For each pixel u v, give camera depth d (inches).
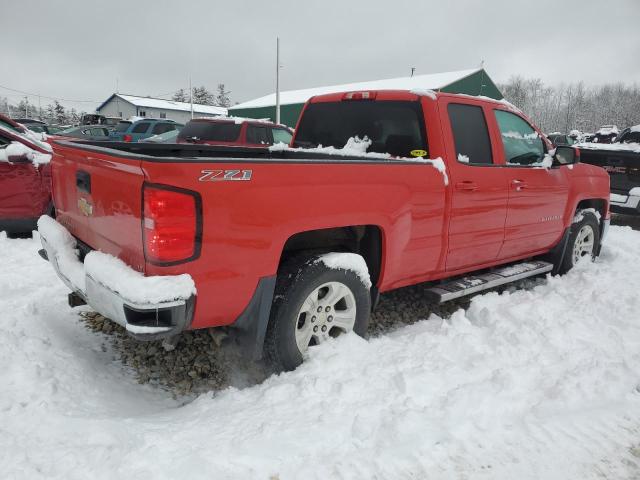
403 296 184.7
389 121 159.9
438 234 147.6
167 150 171.9
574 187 204.5
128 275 96.4
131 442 88.0
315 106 185.2
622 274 208.8
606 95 3186.5
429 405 106.1
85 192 117.9
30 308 149.3
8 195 236.1
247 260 104.1
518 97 3307.1
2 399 99.0
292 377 114.5
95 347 136.3
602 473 91.4
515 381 116.6
